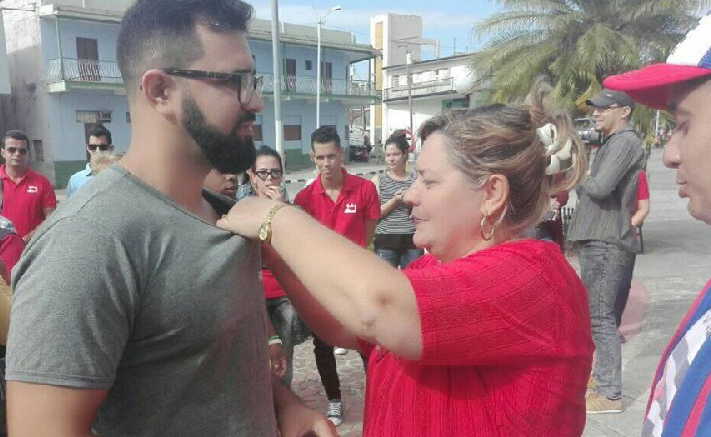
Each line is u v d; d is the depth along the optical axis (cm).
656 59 984
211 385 121
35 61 2292
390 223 462
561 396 113
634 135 334
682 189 106
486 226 121
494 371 113
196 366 118
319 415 157
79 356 100
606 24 991
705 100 97
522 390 111
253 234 122
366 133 4494
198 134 119
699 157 98
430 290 104
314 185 417
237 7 121
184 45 115
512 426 112
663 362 121
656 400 119
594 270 345
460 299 104
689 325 113
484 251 116
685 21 982
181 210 117
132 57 118
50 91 2248
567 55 977
